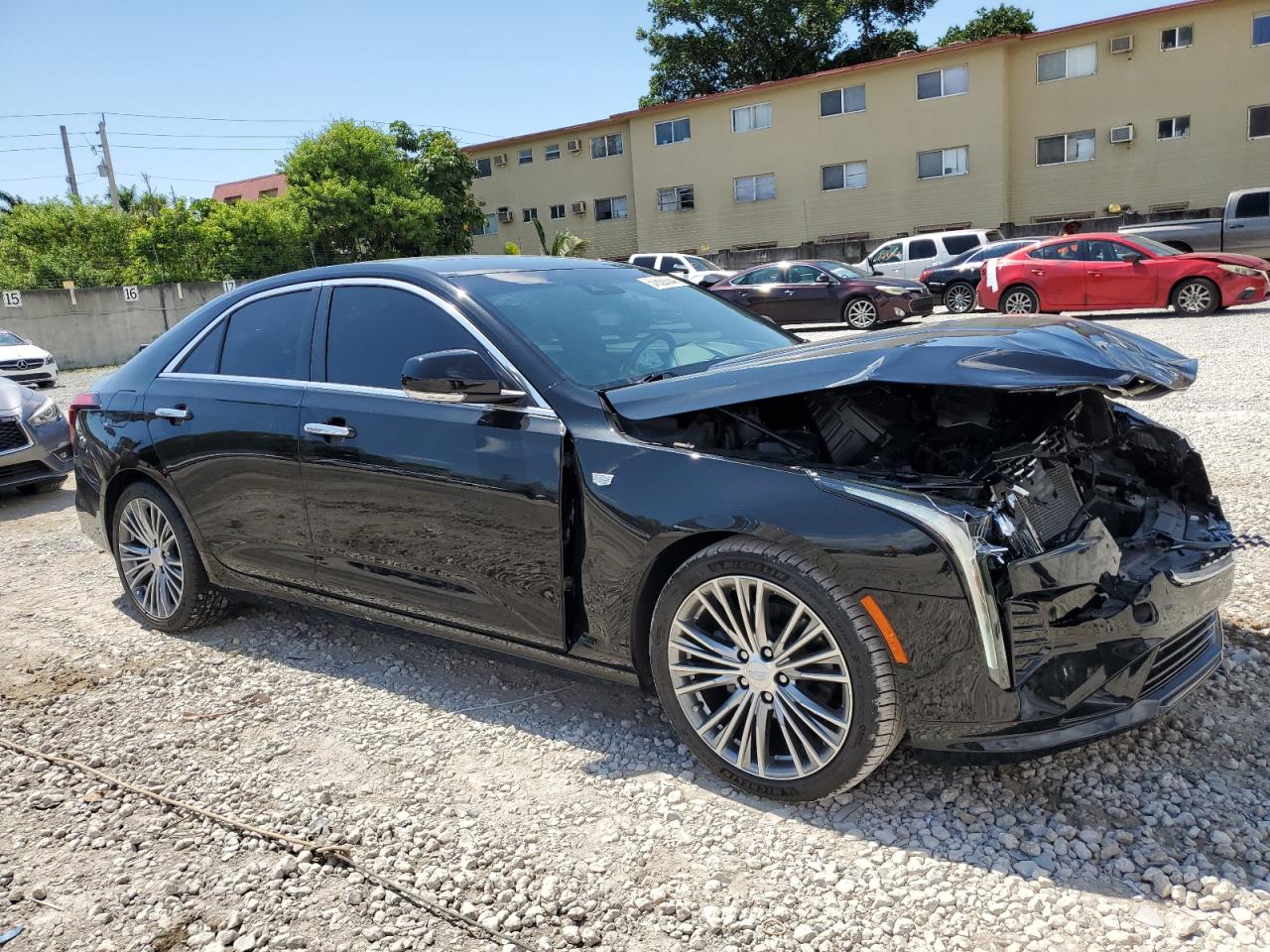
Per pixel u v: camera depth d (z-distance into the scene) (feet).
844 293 55.31
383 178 116.37
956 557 7.70
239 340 13.15
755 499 8.56
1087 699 8.10
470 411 10.46
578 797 9.34
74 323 86.63
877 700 8.11
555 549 9.80
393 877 8.29
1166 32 90.99
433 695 11.84
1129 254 49.80
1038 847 8.02
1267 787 8.66
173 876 8.45
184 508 13.43
